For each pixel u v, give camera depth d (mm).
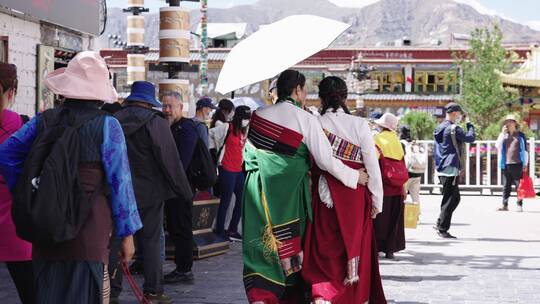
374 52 71938
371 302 7105
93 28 17203
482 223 17938
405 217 13531
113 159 5109
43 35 15062
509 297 9219
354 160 6844
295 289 7094
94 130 5109
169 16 14570
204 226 11836
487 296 9281
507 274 10875
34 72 14664
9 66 6410
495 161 27375
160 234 8211
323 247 6754
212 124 14430
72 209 4953
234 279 10016
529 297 9219
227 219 13969
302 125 6695
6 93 6391
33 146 5027
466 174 27531
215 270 10680
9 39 13641
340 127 6848
